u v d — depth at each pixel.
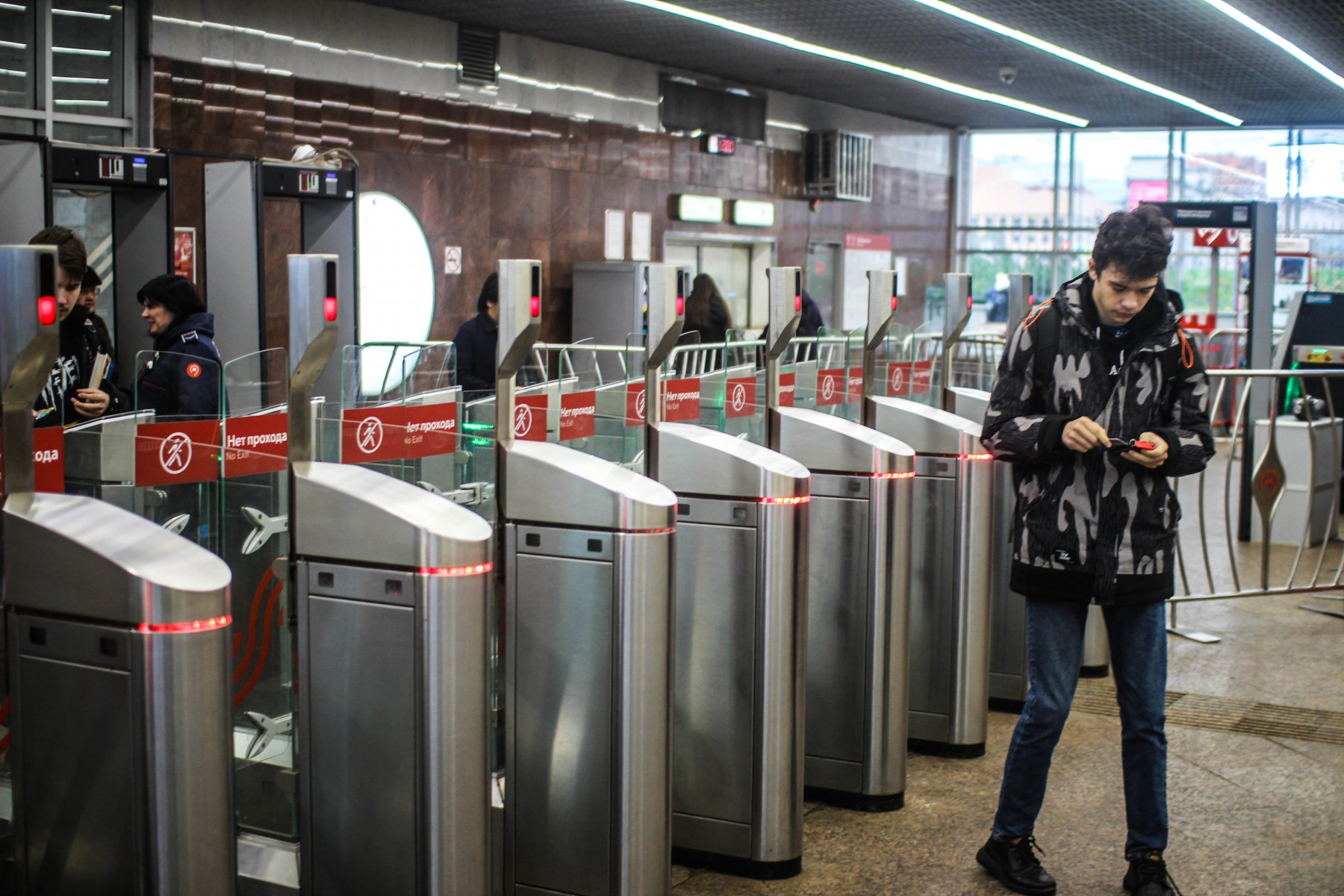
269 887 2.90
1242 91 14.20
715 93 13.38
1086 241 17.98
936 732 4.38
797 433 3.88
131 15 8.05
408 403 3.83
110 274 7.13
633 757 2.94
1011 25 10.80
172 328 4.52
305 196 7.43
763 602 3.37
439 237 10.34
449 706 2.55
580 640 2.97
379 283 9.84
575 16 10.21
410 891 2.61
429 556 2.51
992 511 4.33
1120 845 3.59
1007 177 18.22
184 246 8.38
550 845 3.05
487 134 10.72
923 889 3.32
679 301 3.38
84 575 2.20
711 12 10.20
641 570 2.90
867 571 3.82
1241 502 8.23
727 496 3.39
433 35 10.17
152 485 2.84
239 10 8.65
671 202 12.92
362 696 2.62
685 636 3.46
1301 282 16.92
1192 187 17.62
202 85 8.45
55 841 2.30
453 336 10.53
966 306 4.71
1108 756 4.32
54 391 4.09
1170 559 3.17
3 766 2.75
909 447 3.88
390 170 9.87
